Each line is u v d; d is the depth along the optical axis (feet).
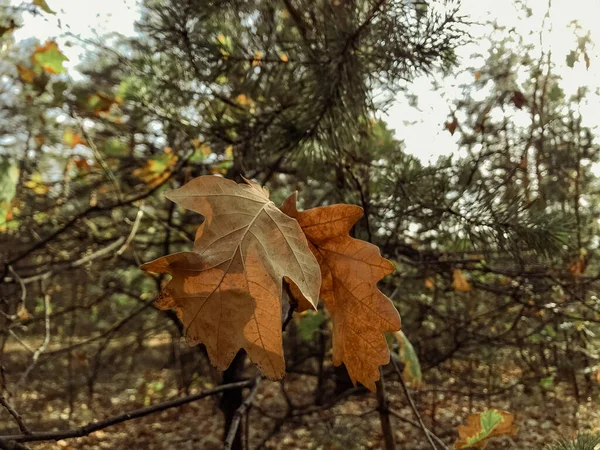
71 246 12.51
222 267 2.01
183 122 8.82
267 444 13.70
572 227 6.63
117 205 9.14
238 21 7.39
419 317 11.78
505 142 10.42
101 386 19.07
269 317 1.98
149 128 11.02
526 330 13.44
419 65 5.92
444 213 6.73
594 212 11.65
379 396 4.90
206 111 8.68
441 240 8.34
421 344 12.57
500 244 6.39
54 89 9.08
